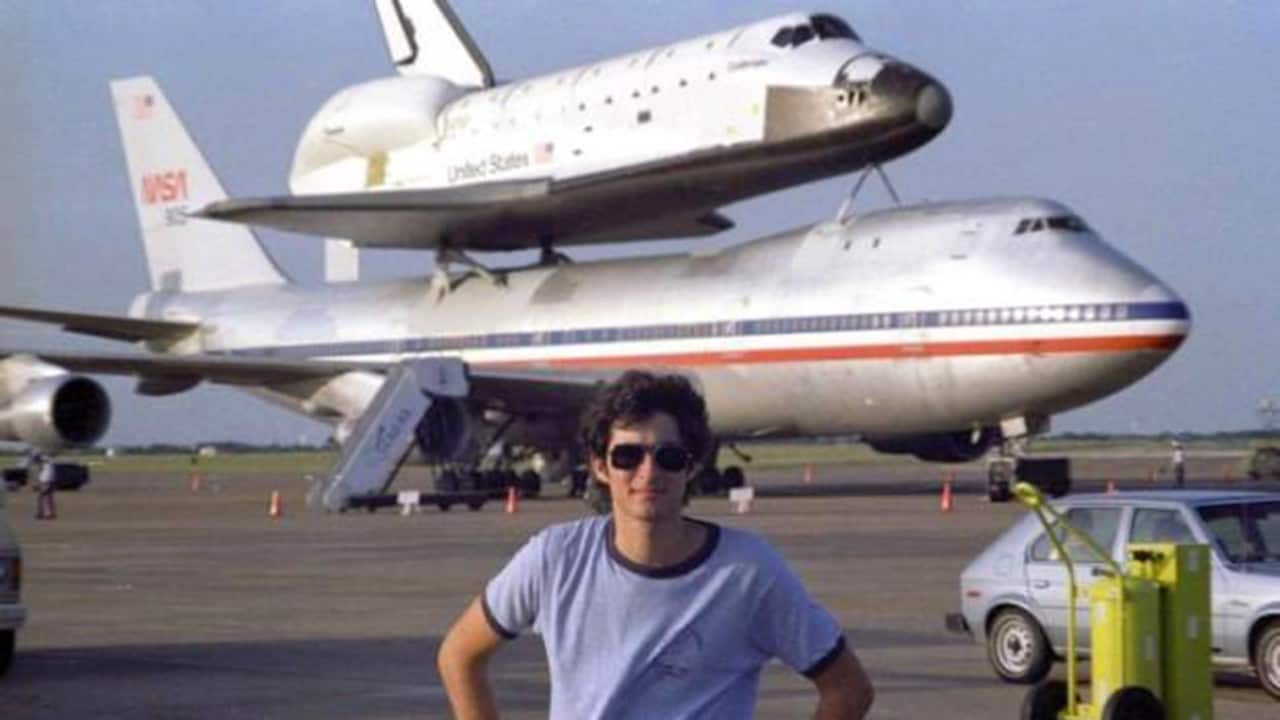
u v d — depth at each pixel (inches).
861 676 184.4
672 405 178.9
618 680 177.2
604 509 966.4
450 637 185.6
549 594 179.9
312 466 4394.7
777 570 180.7
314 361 1828.2
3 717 510.0
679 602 178.5
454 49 2094.0
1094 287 1425.9
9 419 1425.9
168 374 1755.7
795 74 1617.9
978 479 2432.3
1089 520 548.4
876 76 1573.6
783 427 1648.6
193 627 735.7
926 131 1567.4
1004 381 1462.8
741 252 1689.2
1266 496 552.4
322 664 619.5
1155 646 393.4
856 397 1557.6
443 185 1918.1
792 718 497.7
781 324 1587.1
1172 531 534.6
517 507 1641.2
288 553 1141.7
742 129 1648.6
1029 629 553.9
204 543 1246.3
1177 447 2012.8
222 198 2202.3
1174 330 1408.7
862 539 1181.7
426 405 1606.8
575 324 1765.5
